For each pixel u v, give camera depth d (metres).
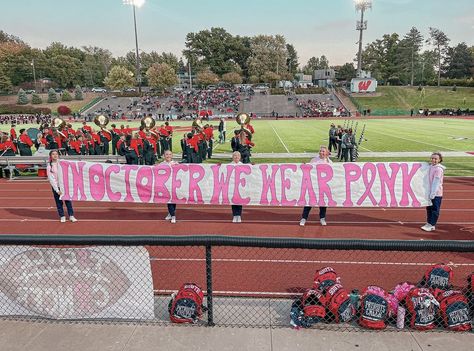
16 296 5.07
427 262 7.08
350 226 9.66
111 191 10.00
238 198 9.73
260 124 46.50
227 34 126.62
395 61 114.31
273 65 117.56
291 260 7.22
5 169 16.62
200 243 4.46
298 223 9.96
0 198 13.09
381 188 9.26
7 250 4.97
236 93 83.75
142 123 18.08
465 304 4.69
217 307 5.33
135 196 9.96
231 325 4.82
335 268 6.89
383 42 120.44
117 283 4.95
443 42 108.00
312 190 9.45
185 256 7.45
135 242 4.49
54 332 4.74
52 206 12.02
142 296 4.95
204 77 105.56
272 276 6.58
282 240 4.35
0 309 5.12
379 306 4.70
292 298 5.73
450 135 30.06
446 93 76.19
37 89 108.00
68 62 114.56
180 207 11.70
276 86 105.25
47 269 4.97
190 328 4.77
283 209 11.35
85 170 9.97
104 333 4.70
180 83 124.06
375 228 9.47
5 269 5.02
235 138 16.39
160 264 7.12
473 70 112.75
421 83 109.56
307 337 4.55
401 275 6.61
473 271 6.75
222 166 9.69
